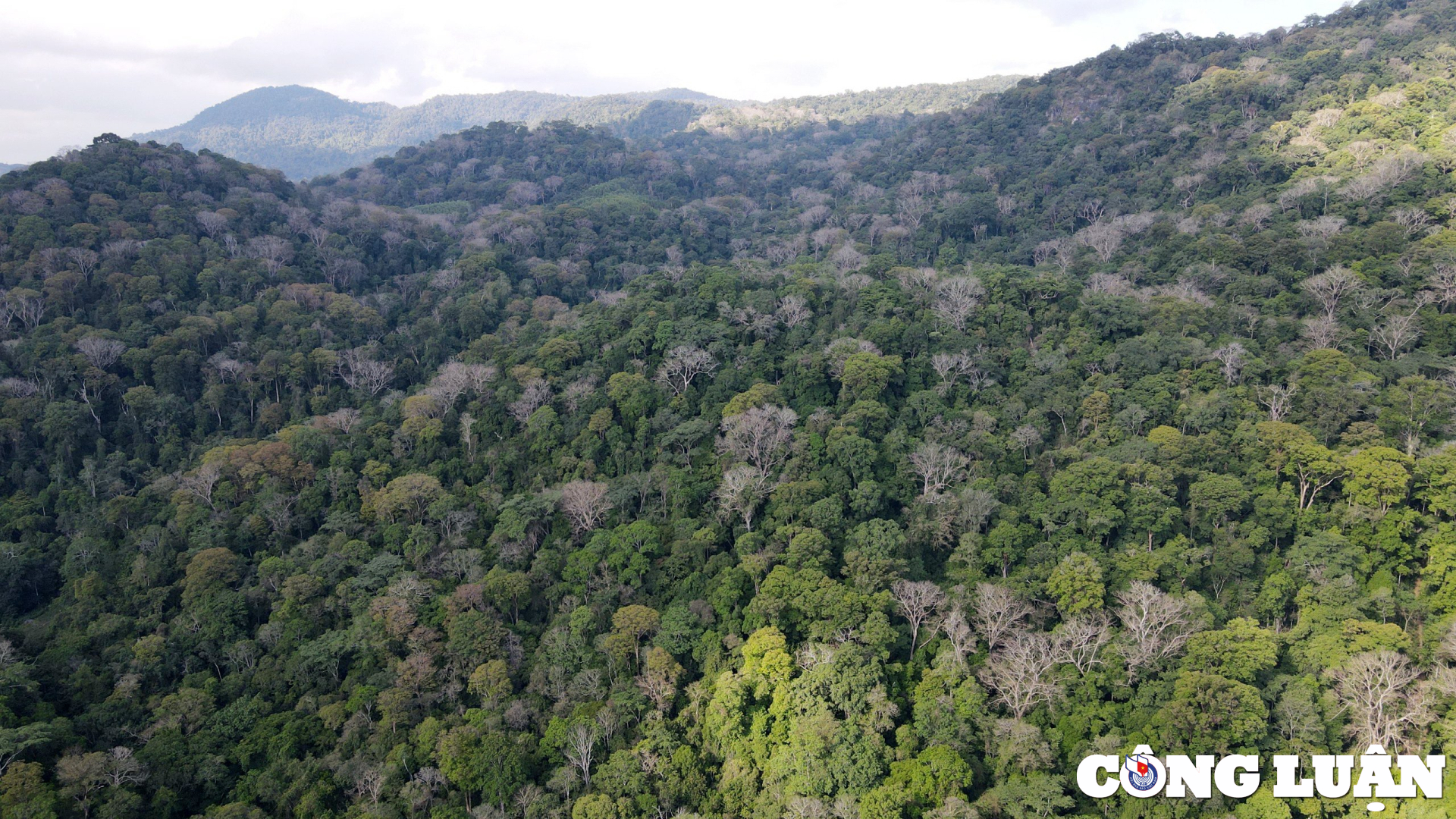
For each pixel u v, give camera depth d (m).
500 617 86.38
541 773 71.25
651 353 123.50
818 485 92.88
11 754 69.62
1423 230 123.06
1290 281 123.19
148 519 104.62
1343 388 94.00
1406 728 64.06
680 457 106.19
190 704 77.75
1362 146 150.00
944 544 87.50
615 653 79.50
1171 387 102.38
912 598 77.31
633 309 132.50
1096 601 75.31
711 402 113.44
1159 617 71.88
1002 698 69.31
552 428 110.81
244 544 99.12
